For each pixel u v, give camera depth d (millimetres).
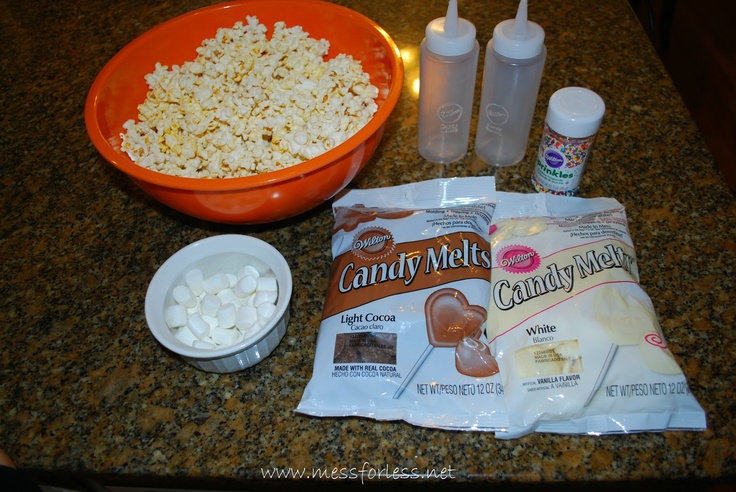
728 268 675
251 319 597
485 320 614
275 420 589
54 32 1080
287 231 762
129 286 716
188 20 791
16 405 615
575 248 658
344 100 747
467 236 672
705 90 1728
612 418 550
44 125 921
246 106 738
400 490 597
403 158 825
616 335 573
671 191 756
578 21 993
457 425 559
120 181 838
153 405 607
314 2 784
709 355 605
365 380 583
